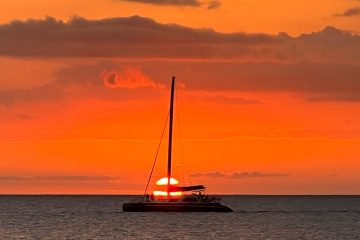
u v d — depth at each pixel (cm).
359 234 18888
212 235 17950
